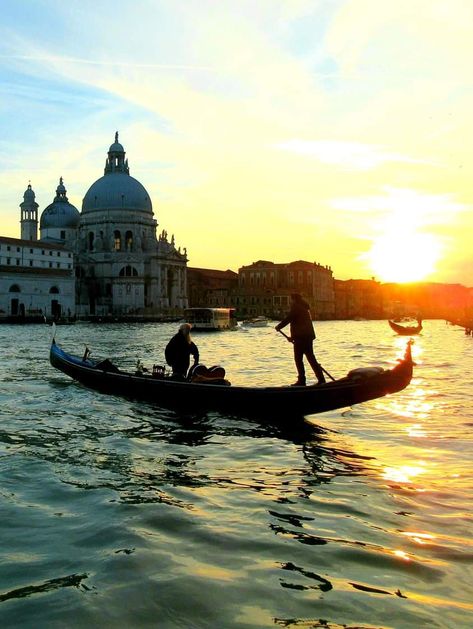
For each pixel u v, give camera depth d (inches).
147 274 6845.5
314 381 990.4
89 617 228.4
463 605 236.2
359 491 382.0
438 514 337.7
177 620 226.5
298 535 308.7
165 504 357.1
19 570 269.1
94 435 553.6
